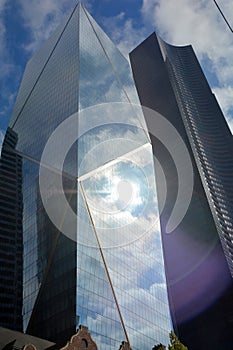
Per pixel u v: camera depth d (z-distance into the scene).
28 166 134.12
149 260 124.88
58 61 160.62
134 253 118.06
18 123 158.88
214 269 167.25
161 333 108.94
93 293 90.38
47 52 176.62
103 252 102.31
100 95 147.75
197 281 170.38
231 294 156.62
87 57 155.25
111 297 95.62
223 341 150.50
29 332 91.75
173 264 183.25
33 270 105.19
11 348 55.62
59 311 87.56
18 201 128.00
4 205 127.69
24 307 99.38
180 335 162.50
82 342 58.97
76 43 156.75
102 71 161.25
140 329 100.38
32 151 137.00
